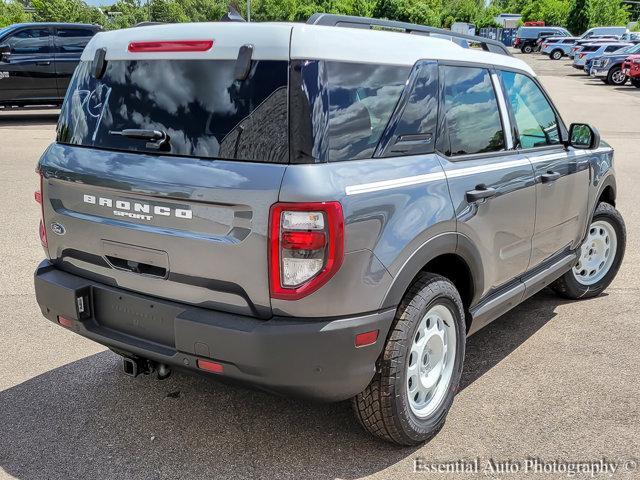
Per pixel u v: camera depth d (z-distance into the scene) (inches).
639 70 1097.4
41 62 595.5
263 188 102.5
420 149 124.3
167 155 114.0
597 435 132.6
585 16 2576.3
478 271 137.6
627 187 388.2
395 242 112.2
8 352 167.0
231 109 108.7
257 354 104.8
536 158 159.8
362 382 112.1
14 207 316.8
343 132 108.5
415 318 117.8
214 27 113.0
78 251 128.3
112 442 128.7
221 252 107.0
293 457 124.5
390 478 118.6
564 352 171.8
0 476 117.5
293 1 2549.2
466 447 128.4
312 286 103.5
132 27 127.7
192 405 142.7
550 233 170.7
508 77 157.0
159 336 118.3
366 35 117.5
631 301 210.1
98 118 125.7
